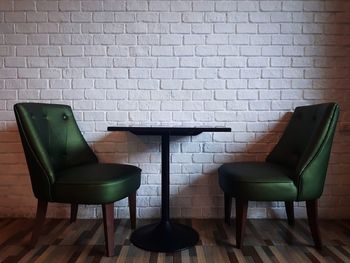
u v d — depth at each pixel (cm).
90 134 224
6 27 218
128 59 220
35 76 221
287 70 221
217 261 162
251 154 225
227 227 209
